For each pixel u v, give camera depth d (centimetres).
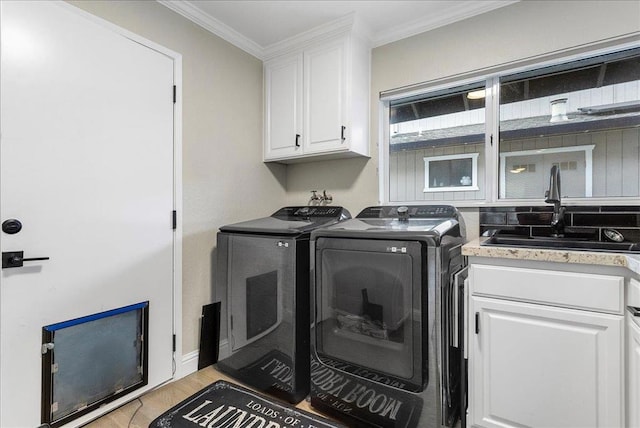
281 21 223
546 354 132
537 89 195
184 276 209
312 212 240
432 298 138
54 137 151
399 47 232
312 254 173
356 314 158
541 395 133
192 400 176
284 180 291
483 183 212
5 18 136
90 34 163
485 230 201
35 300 146
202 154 220
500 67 196
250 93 258
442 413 140
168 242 199
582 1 174
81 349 160
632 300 115
